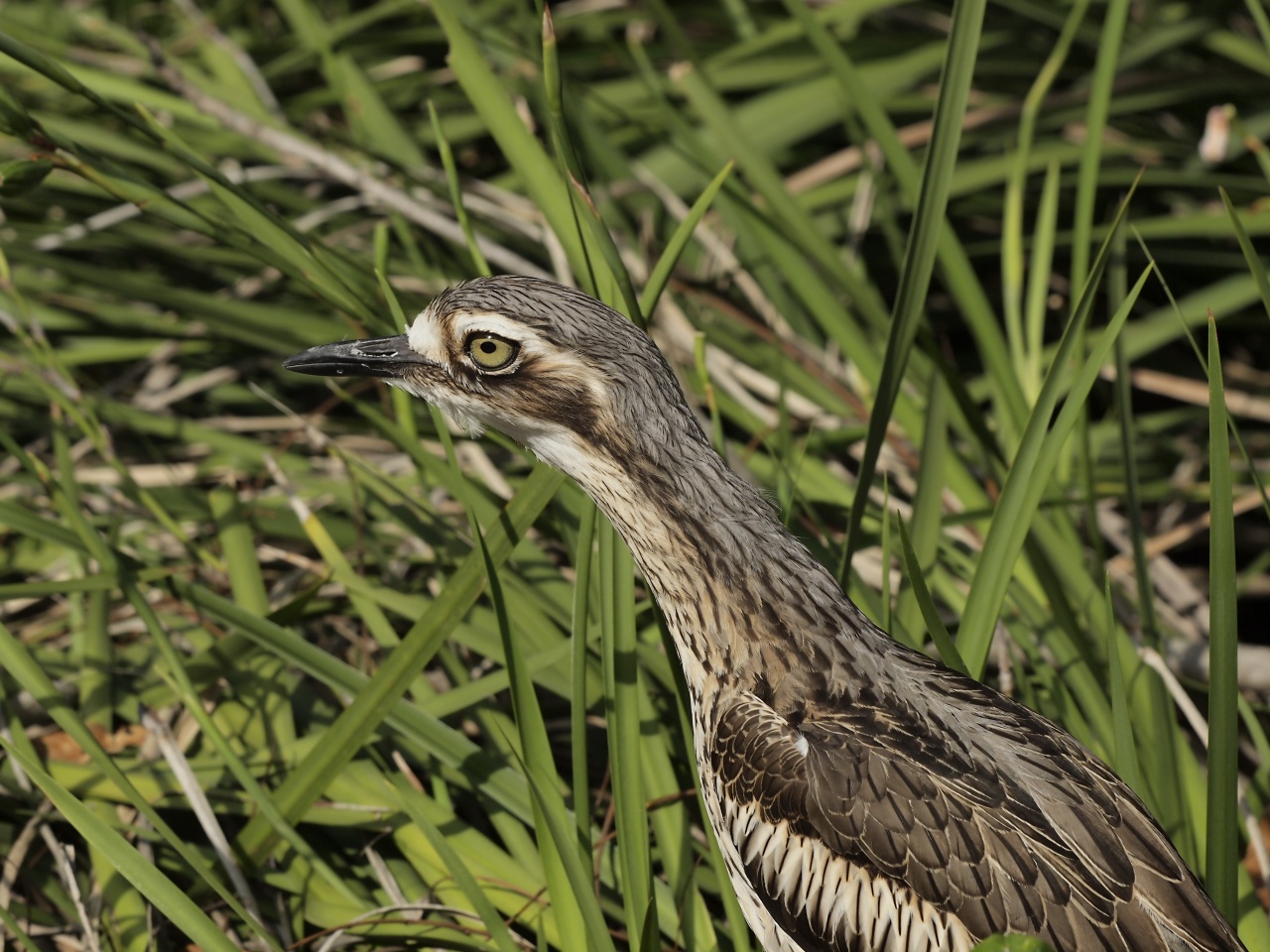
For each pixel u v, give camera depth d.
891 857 7.43
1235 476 13.09
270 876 9.65
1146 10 15.53
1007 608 10.64
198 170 9.25
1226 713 7.45
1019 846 7.31
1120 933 7.14
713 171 12.91
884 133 11.16
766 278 14.00
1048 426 8.74
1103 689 10.06
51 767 10.14
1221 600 7.31
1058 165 12.72
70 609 11.39
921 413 11.66
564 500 10.75
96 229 13.80
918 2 15.98
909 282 8.95
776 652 8.03
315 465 12.73
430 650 8.97
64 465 10.47
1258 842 9.05
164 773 10.27
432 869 9.71
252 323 12.98
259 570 11.25
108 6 16.31
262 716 10.70
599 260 9.31
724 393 12.71
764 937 8.28
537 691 11.12
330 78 14.65
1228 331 14.67
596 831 9.83
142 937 9.34
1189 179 14.10
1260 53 14.84
